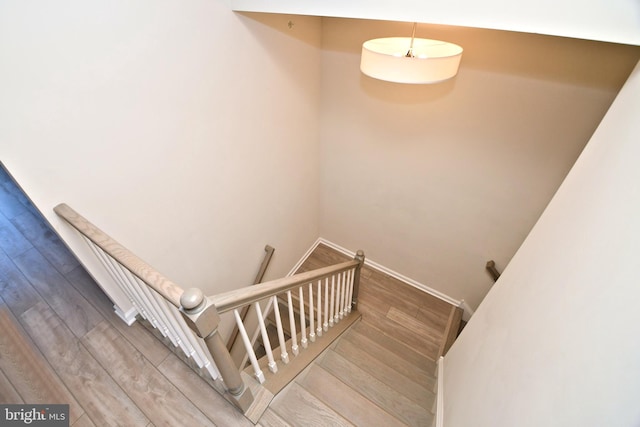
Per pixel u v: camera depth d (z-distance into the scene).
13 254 2.05
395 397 1.92
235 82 1.81
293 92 2.37
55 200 1.19
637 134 0.78
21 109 1.00
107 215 1.38
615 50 1.51
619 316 0.57
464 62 1.93
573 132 1.81
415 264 3.22
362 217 3.29
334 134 2.88
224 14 1.60
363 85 2.43
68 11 1.03
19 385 1.42
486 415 1.05
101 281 1.49
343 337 2.56
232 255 2.36
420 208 2.79
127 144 1.36
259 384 1.44
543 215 1.37
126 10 1.19
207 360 1.33
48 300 1.78
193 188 1.80
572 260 0.88
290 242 3.21
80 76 1.12
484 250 2.65
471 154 2.25
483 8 1.08
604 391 0.54
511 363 1.02
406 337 2.89
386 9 1.26
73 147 1.18
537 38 1.66
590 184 0.99
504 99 1.93
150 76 1.35
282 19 1.98
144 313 1.58
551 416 0.68
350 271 2.35
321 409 1.48
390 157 2.67
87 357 1.52
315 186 3.28
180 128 1.58
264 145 2.27
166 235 1.73
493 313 1.46
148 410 1.35
